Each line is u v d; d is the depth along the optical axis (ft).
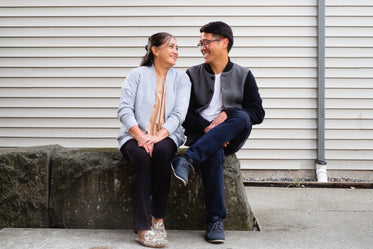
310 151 14.08
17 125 14.23
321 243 8.24
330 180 13.99
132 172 8.16
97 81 14.15
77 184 9.24
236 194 9.18
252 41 13.97
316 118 14.02
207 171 8.40
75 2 14.03
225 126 8.43
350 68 13.92
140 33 14.03
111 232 8.96
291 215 10.26
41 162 9.27
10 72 14.19
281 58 13.97
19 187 9.28
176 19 13.98
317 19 13.82
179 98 9.00
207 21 13.94
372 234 8.79
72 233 8.86
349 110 13.99
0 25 14.10
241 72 9.42
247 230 9.13
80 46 14.08
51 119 14.23
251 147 14.17
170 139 8.64
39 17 14.07
